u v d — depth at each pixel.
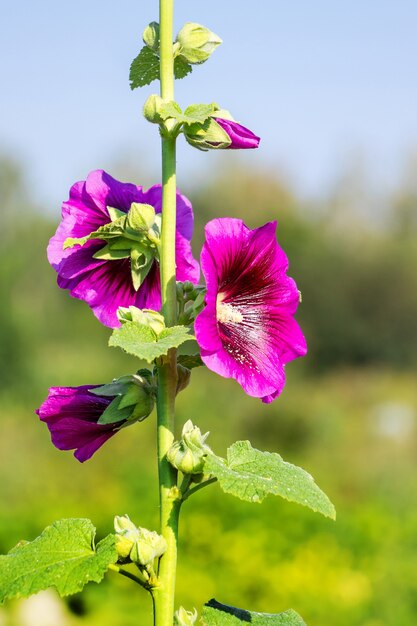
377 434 23.02
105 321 2.82
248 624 2.73
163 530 2.53
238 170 44.81
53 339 29.69
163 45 2.59
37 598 8.59
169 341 2.29
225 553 9.48
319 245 38.25
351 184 43.84
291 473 2.45
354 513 11.81
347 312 36.72
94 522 10.73
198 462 2.48
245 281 2.68
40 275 32.09
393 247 38.53
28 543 2.52
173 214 2.58
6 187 40.38
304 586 9.28
